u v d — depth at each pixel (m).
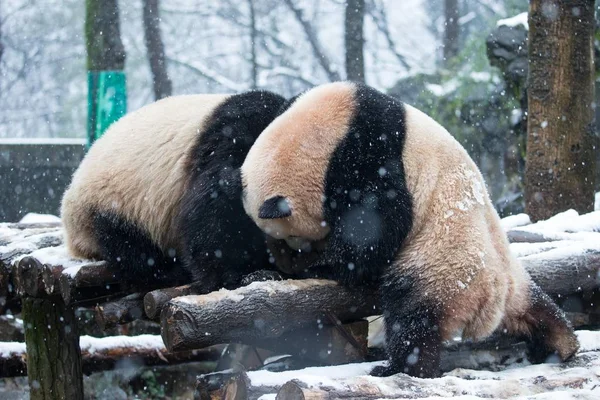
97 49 13.48
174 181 6.96
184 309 5.31
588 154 10.41
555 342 6.21
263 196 6.12
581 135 10.34
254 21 31.77
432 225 5.77
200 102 7.29
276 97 7.17
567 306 7.93
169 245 7.16
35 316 7.68
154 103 7.62
